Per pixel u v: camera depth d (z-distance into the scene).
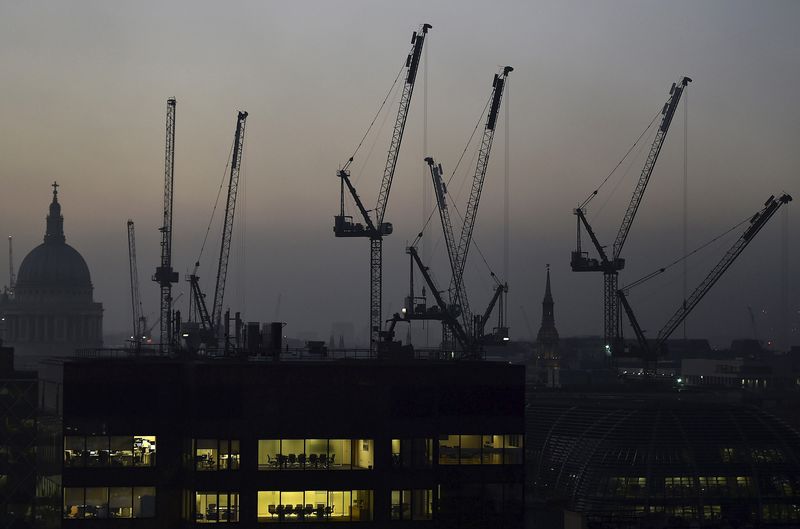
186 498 119.44
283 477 118.25
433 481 120.06
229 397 118.44
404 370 120.62
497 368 122.00
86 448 120.38
